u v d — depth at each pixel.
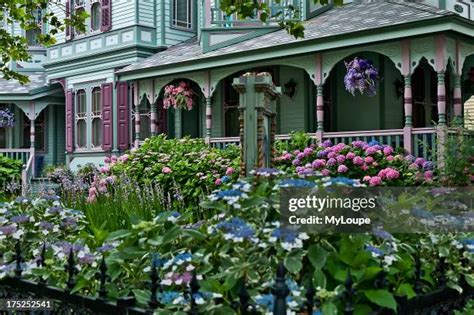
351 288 2.56
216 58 14.34
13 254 4.15
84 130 19.91
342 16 14.04
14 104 22.17
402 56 11.66
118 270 3.25
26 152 20.86
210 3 15.32
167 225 3.48
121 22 18.83
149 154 12.15
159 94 16.34
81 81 19.92
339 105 14.63
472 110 15.02
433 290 3.11
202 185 10.82
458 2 14.76
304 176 3.74
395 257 2.96
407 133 11.34
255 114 6.15
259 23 15.04
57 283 3.48
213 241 3.19
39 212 4.72
